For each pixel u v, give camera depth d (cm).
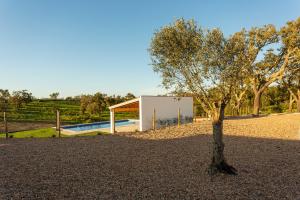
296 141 1886
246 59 1042
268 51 3984
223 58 995
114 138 2112
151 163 1276
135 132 2472
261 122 3034
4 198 840
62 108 6106
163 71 1113
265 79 4081
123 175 1081
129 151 1570
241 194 862
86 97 5359
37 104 6625
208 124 2850
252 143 1791
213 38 1013
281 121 3103
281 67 3944
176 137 2111
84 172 1130
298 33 3769
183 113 3328
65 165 1249
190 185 952
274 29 3547
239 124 2838
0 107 4956
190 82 1072
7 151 1593
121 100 6325
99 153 1519
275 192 882
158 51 1109
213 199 821
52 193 883
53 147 1719
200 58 1027
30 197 849
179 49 1072
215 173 1077
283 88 5575
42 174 1105
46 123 4000
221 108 1077
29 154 1502
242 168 1173
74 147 1714
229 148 1617
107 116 5362
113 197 842
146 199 823
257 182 984
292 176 1059
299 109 4925
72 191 900
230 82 1009
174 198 830
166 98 3097
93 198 835
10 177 1066
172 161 1311
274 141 1877
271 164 1241
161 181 999
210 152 1514
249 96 5438
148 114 2889
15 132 3005
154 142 1895
